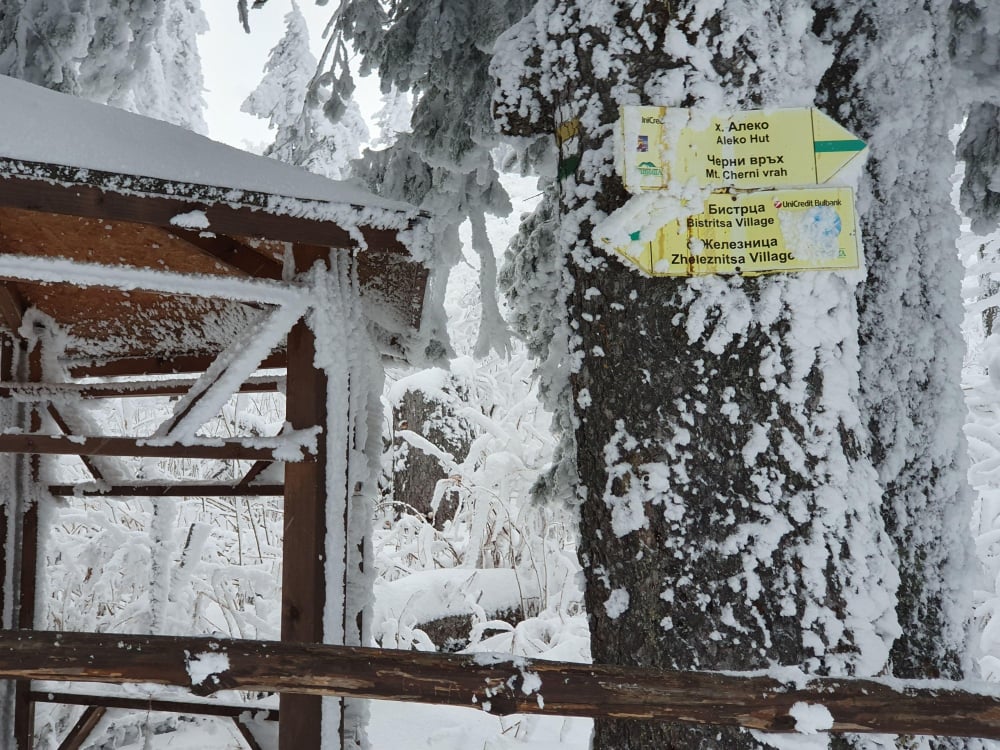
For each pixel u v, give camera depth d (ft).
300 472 7.76
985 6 8.21
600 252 5.71
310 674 4.14
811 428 5.31
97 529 18.33
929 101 6.57
